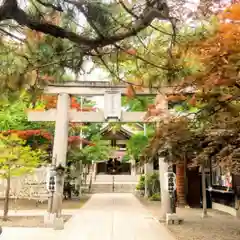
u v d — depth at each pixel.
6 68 2.67
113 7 2.58
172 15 2.64
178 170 15.29
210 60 3.75
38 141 16.11
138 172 32.91
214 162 7.72
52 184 9.73
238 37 3.62
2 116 13.26
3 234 7.81
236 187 11.58
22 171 10.27
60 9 2.57
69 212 12.63
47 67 2.91
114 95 10.16
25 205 14.75
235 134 6.22
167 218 9.70
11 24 2.76
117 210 13.55
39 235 7.78
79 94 10.38
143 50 3.13
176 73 3.15
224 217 11.29
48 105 11.33
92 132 21.97
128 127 31.23
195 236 7.81
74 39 2.69
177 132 6.12
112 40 2.74
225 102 4.17
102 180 32.50
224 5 3.29
